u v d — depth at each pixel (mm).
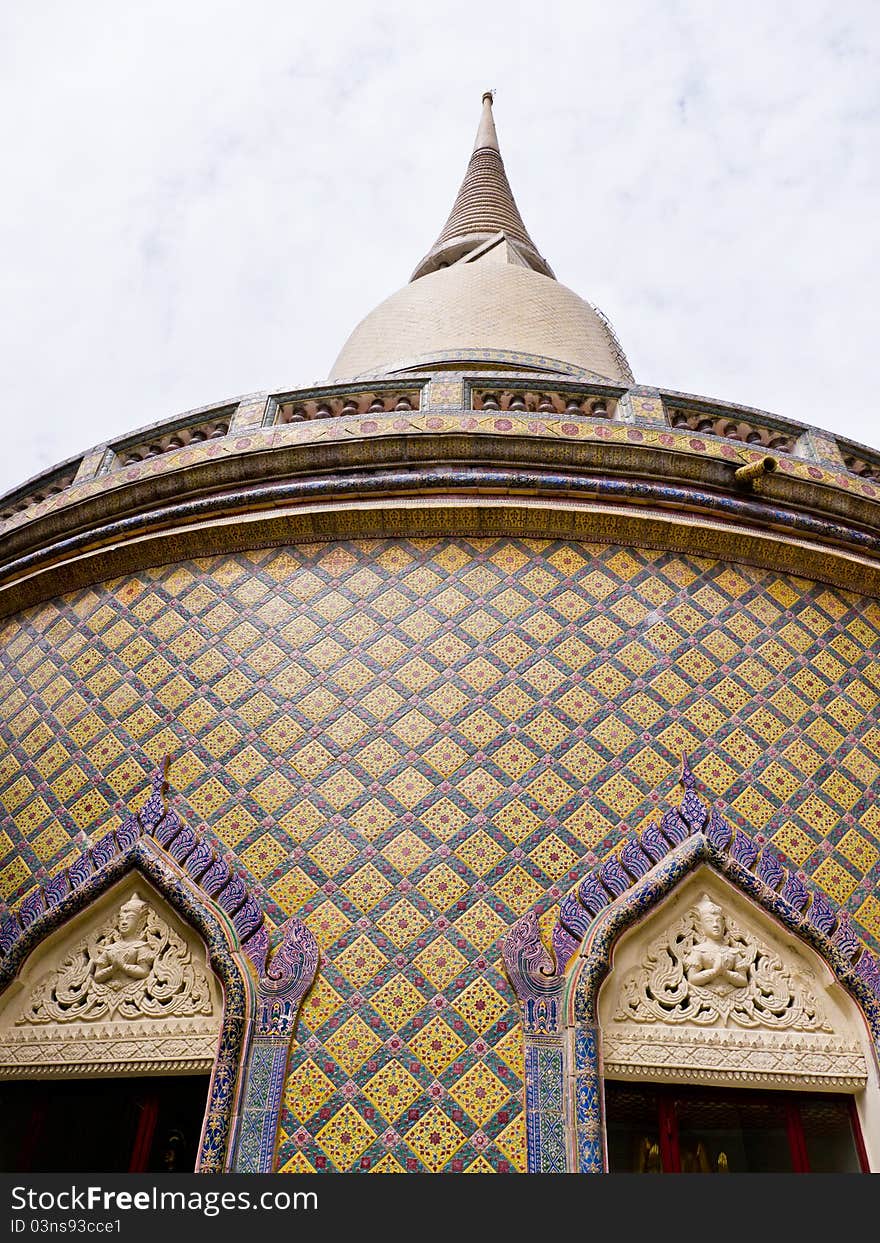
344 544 9672
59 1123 7266
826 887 7992
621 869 7762
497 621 9055
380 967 7348
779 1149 7043
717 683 8945
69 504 10383
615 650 8969
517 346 16438
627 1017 7211
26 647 10125
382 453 9828
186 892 7730
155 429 11250
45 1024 7461
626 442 9914
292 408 11156
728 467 9977
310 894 7703
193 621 9461
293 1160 6629
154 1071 7148
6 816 8891
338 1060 6984
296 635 9133
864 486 10492
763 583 9703
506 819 7984
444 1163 6586
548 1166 6516
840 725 9000
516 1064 6910
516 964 7273
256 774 8391
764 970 7531
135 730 8930
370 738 8438
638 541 9672
